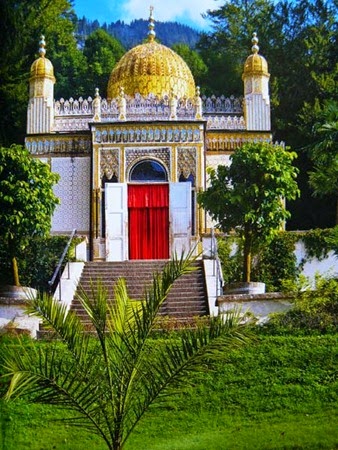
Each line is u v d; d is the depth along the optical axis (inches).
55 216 1018.7
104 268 825.5
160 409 484.7
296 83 1282.0
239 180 741.9
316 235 875.4
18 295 673.0
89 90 1498.5
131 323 381.7
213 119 1066.7
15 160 699.4
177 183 999.0
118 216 989.2
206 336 361.1
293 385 504.4
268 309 637.9
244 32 1464.1
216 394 498.6
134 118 1042.1
